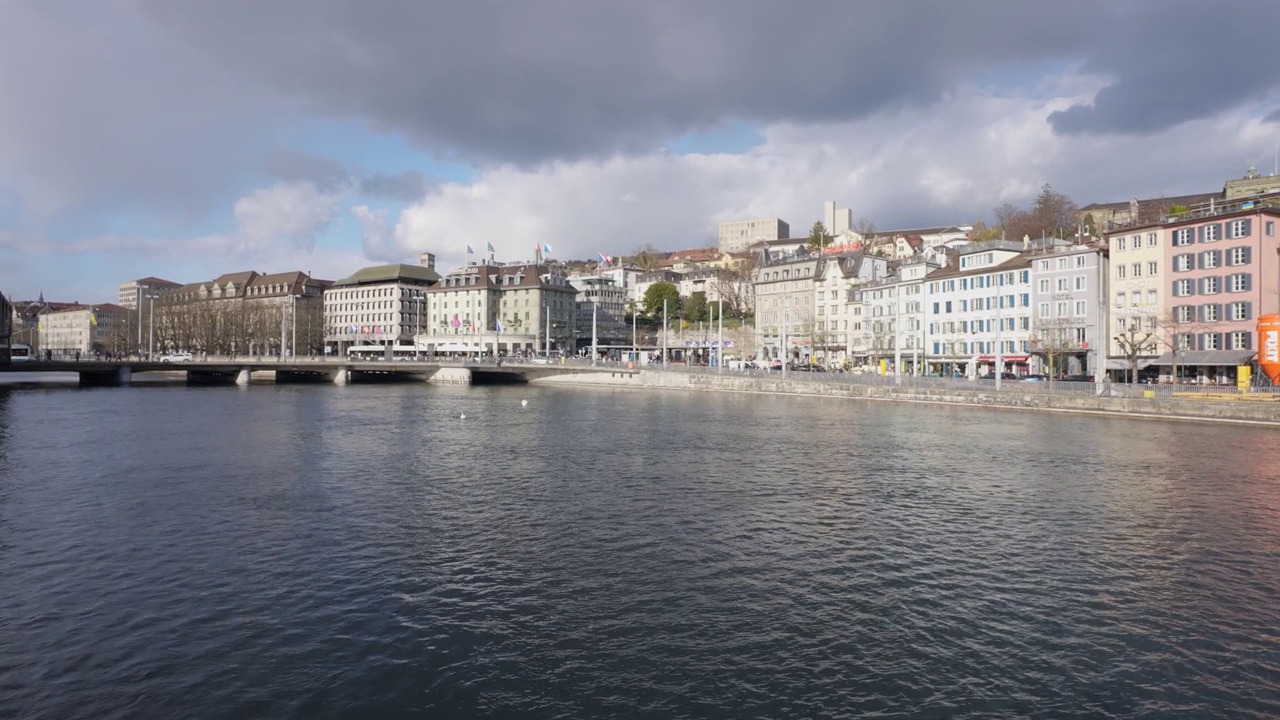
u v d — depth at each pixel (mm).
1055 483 39875
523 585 24000
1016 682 18000
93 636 20016
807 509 33969
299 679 17891
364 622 21078
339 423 68812
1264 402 65375
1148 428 63719
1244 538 29516
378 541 28656
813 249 196250
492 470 43656
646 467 44719
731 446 53500
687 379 125375
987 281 117500
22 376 178125
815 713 16625
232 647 19469
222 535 29328
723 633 20531
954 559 26797
